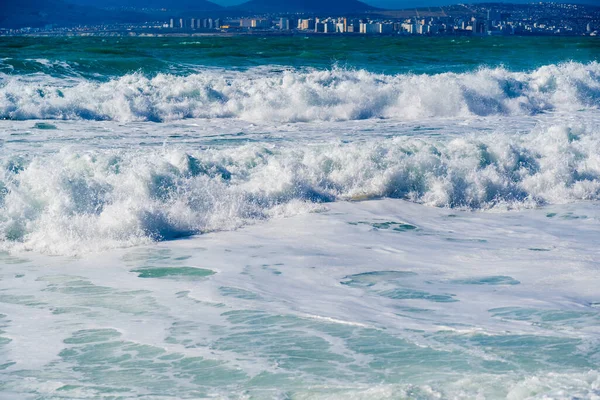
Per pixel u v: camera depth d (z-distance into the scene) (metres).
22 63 50.69
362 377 9.41
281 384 9.24
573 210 22.30
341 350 10.40
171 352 10.41
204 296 13.17
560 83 50.88
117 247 17.00
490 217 21.27
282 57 72.50
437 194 22.92
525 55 88.38
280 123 38.78
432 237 18.53
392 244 17.61
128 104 38.28
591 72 54.44
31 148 27.64
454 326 11.42
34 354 10.39
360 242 17.75
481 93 46.03
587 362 9.84
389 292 13.48
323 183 23.27
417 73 63.16
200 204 20.20
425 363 9.85
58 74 50.25
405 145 25.97
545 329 11.26
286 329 11.34
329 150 25.81
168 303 12.76
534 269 15.28
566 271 15.11
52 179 19.27
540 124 39.50
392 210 21.59
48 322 11.80
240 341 10.82
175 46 104.69
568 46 117.06
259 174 22.86
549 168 25.89
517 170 25.45
